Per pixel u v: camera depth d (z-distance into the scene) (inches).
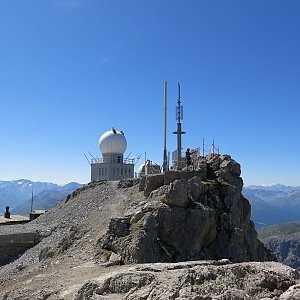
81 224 1847.9
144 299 741.9
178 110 2409.0
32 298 982.4
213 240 1605.6
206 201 1705.2
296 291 670.5
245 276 786.2
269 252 2000.5
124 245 1362.0
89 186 2684.5
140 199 1870.1
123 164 3376.0
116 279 858.1
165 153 2593.5
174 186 1587.1
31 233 1948.8
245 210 1873.8
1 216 3110.2
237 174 1958.7
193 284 750.5
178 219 1512.1
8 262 1815.9
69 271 1223.5
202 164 1919.3
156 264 997.8
